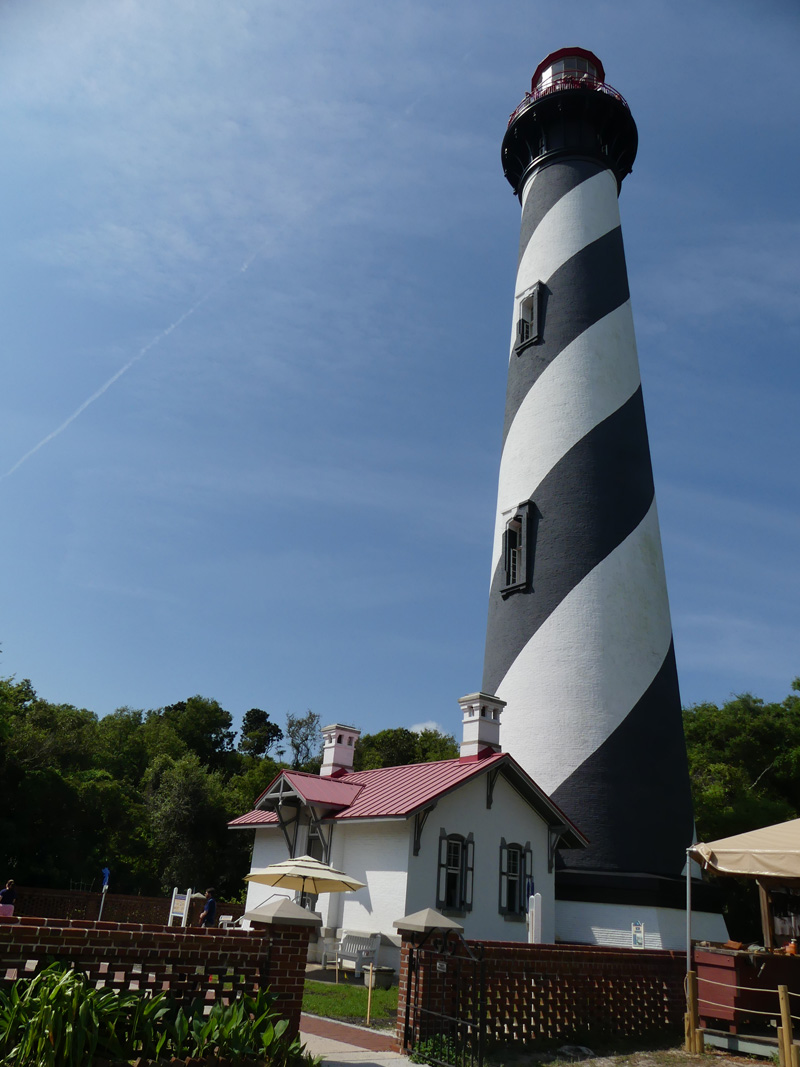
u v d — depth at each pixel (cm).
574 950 1362
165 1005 828
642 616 2144
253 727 7812
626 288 2584
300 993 942
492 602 2339
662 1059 1243
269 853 2400
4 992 734
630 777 1977
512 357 2570
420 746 5781
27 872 2864
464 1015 1158
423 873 1812
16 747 3356
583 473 2244
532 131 2769
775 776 3616
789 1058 1161
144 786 4762
